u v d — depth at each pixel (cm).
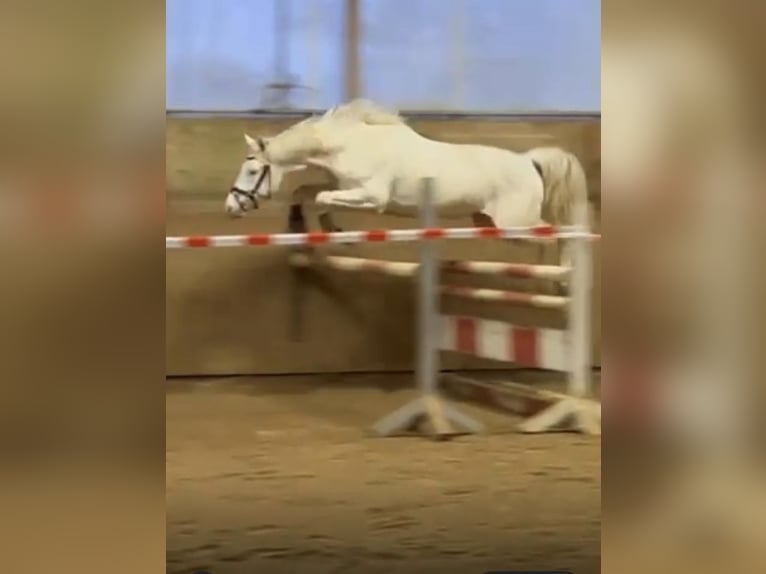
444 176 1147
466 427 1084
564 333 1090
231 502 962
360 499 974
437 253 1151
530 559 924
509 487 991
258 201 1162
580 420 1084
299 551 912
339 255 1198
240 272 1196
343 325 1208
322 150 1147
